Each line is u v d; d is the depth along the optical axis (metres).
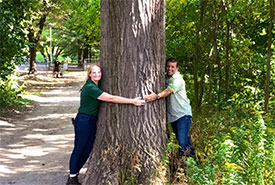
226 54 8.09
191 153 4.64
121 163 4.09
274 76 8.53
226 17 8.00
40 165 5.80
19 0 10.91
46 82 23.91
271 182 4.17
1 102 11.75
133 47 4.03
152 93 4.12
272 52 8.89
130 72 4.07
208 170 3.59
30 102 13.98
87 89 4.16
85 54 44.22
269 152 4.29
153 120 4.18
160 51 4.21
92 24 10.16
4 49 10.73
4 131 8.50
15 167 5.67
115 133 4.15
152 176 4.01
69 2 10.42
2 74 11.20
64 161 6.04
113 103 4.15
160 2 4.13
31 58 26.73
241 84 8.64
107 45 4.15
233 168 3.63
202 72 8.85
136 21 4.00
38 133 8.55
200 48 8.55
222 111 6.85
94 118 4.38
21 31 11.38
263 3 8.03
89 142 4.46
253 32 8.71
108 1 4.05
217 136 4.61
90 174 4.23
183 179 4.07
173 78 4.43
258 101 7.92
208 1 8.17
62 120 10.50
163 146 4.27
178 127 4.58
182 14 8.65
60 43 43.22
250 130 4.37
